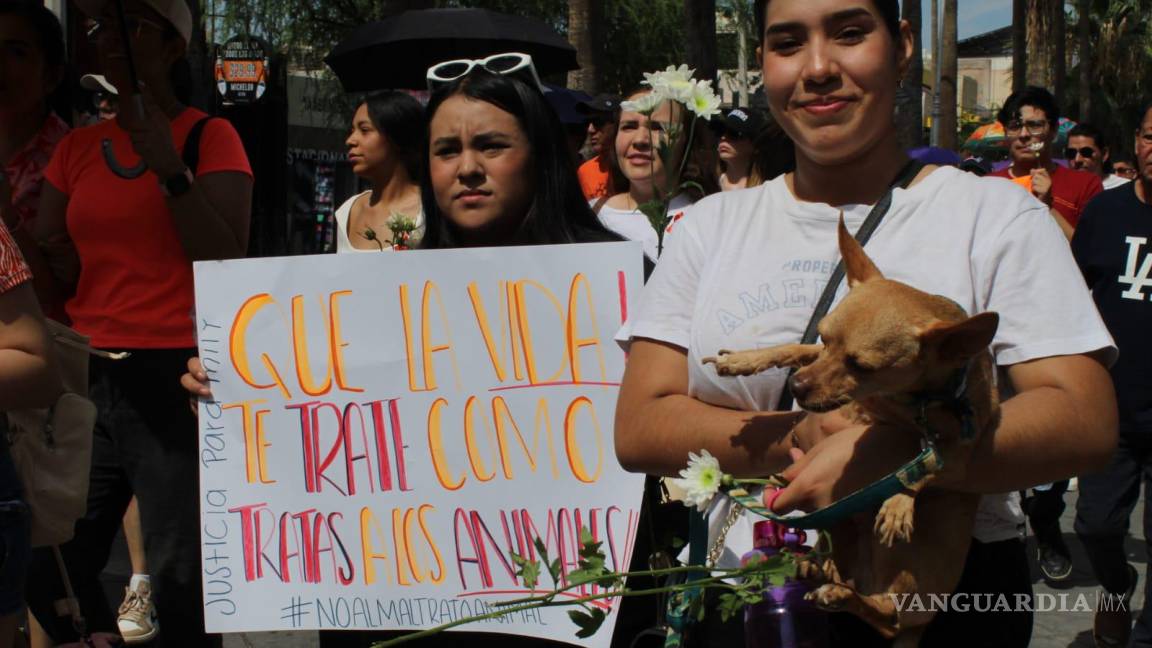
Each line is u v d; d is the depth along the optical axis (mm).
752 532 2268
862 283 1894
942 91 29953
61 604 3705
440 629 2232
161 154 3645
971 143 21781
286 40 20828
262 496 2986
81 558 3855
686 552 2480
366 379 2939
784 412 2078
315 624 2947
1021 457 1869
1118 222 4984
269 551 2975
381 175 5902
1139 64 42219
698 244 2301
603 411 2803
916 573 1901
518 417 2852
